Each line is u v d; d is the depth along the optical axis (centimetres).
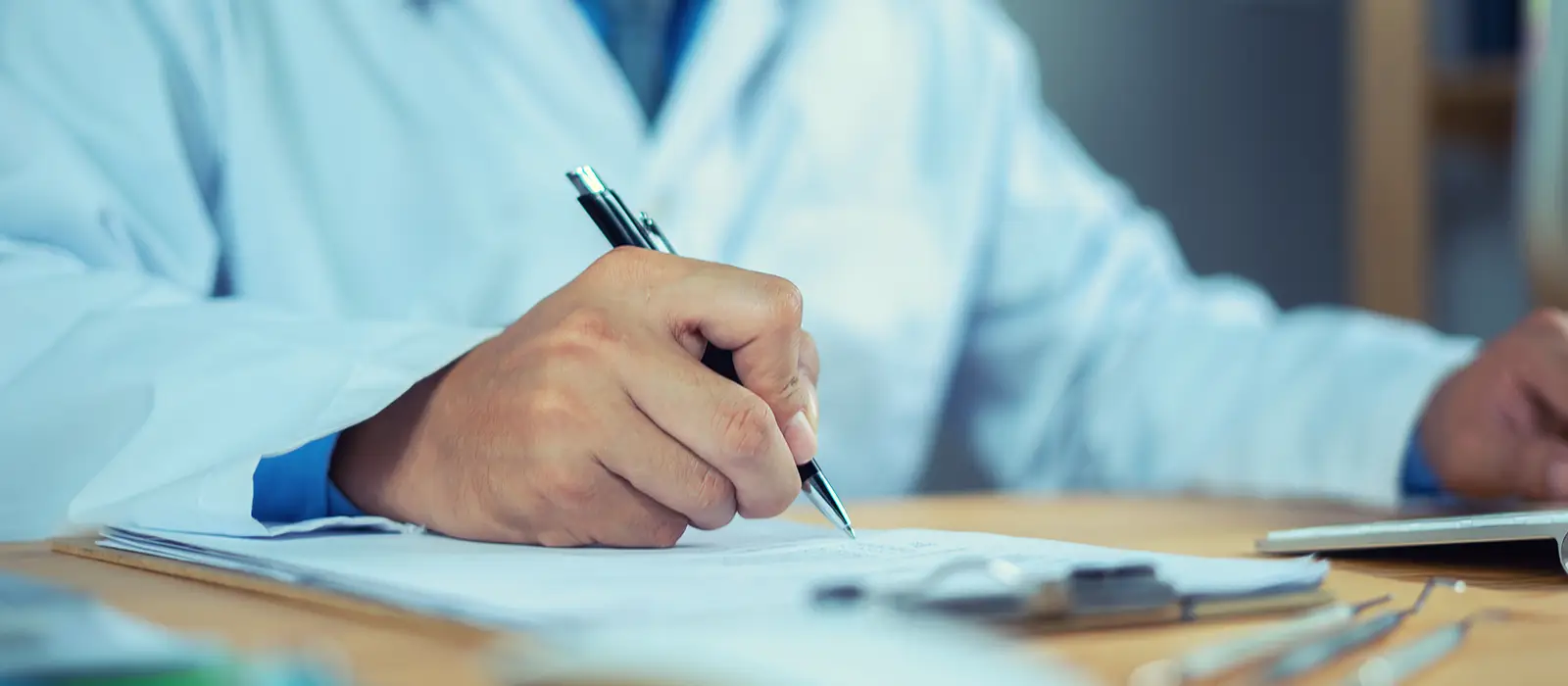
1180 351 140
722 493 52
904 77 149
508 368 55
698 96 133
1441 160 202
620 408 51
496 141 122
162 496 53
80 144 103
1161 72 174
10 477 63
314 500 62
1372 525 51
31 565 50
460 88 122
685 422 51
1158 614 32
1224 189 179
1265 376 126
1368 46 186
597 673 21
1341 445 109
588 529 52
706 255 133
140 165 106
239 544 50
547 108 125
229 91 115
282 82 117
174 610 36
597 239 125
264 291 116
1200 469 126
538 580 37
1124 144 172
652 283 55
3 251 78
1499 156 202
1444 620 35
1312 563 39
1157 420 136
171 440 56
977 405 159
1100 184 167
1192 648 30
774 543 52
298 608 37
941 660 21
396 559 44
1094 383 147
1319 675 27
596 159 126
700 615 29
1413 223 186
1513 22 190
